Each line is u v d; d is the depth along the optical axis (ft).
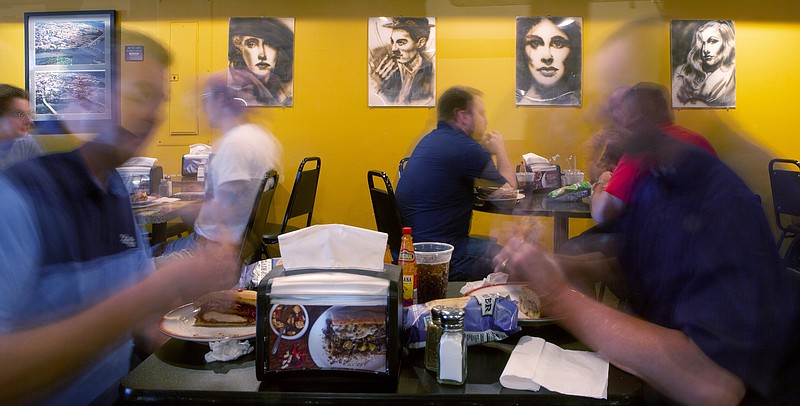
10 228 3.19
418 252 4.03
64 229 3.60
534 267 3.58
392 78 13.56
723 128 3.33
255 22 13.51
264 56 13.57
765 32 13.33
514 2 13.37
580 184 9.55
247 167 8.16
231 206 7.76
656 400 2.81
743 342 2.61
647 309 3.34
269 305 2.83
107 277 3.84
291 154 13.74
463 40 13.47
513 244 4.06
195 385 2.78
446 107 8.33
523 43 13.43
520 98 13.52
